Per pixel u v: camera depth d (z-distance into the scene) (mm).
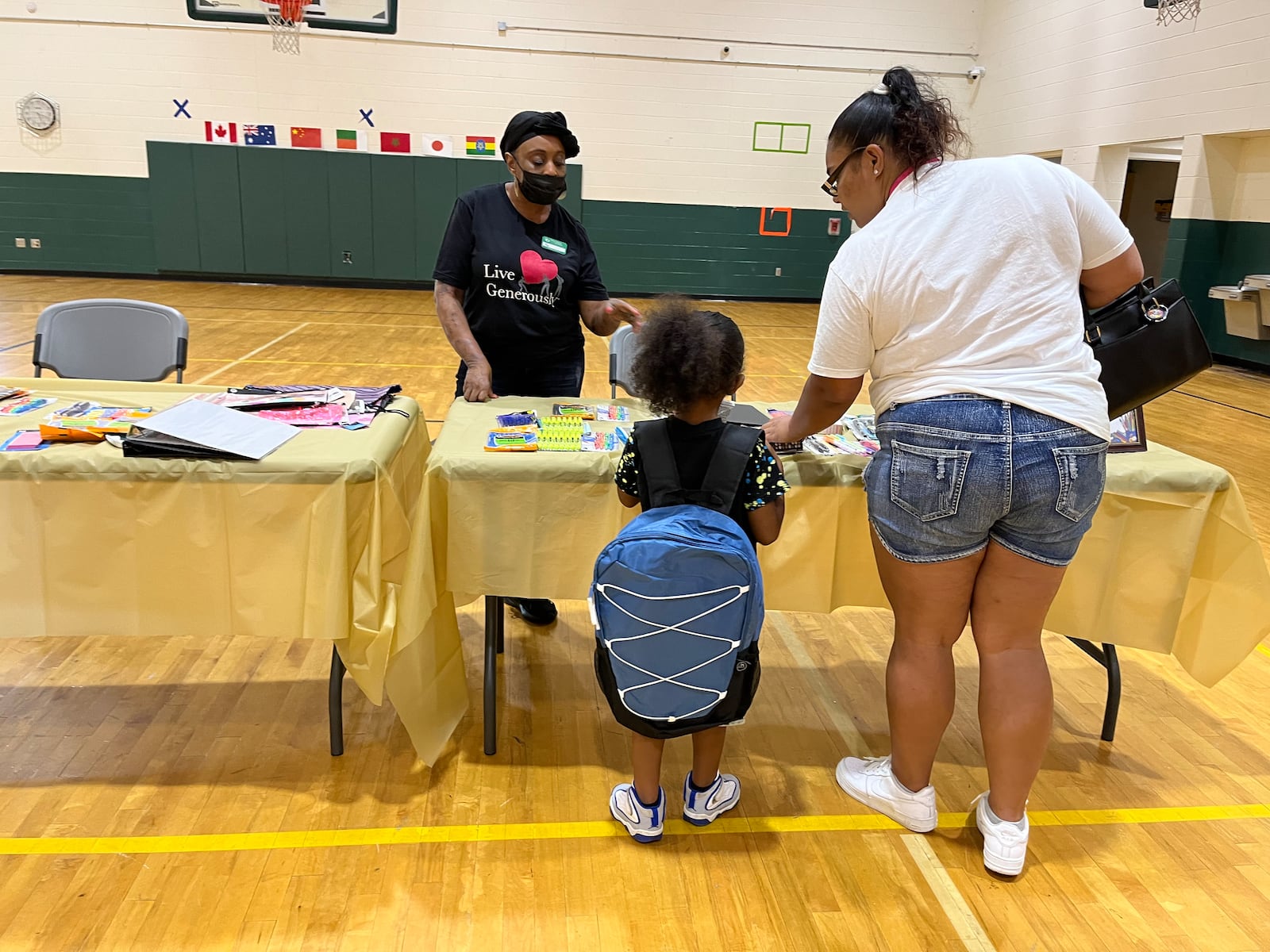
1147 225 10688
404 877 1523
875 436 1943
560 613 2613
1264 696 2268
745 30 10195
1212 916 1512
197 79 9781
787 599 1830
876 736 2039
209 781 1753
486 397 2178
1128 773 1918
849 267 1419
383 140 10156
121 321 2586
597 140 10445
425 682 1804
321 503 1589
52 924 1380
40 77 9633
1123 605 1816
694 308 1448
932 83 1492
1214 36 7188
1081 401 1369
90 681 2109
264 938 1378
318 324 8000
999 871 1572
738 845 1646
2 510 1566
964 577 1500
